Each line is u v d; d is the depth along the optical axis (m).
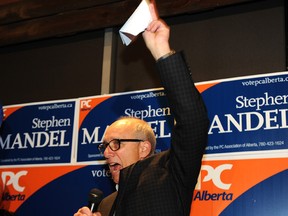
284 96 2.82
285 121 2.78
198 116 1.73
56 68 3.97
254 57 3.24
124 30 1.77
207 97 3.03
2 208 3.51
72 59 3.92
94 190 2.13
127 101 3.32
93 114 3.41
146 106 3.24
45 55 4.05
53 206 3.36
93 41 3.88
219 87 3.02
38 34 4.03
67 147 3.44
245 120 2.89
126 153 2.39
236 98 2.95
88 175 3.31
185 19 3.56
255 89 2.91
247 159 2.82
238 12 3.38
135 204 1.86
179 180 1.86
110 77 3.66
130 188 1.93
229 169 2.85
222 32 3.40
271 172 2.74
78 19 3.88
